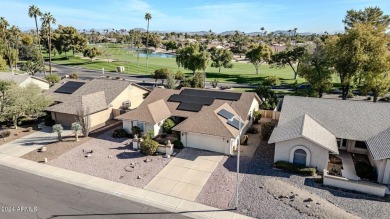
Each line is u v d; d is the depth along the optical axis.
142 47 187.00
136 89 46.53
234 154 30.03
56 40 122.44
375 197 22.19
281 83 72.75
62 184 24.09
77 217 19.69
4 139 34.09
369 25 48.91
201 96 38.94
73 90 43.19
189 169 26.73
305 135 25.59
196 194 22.67
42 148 30.73
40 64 77.44
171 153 29.78
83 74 81.81
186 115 35.72
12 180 24.67
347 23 67.25
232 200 21.80
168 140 31.75
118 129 35.34
